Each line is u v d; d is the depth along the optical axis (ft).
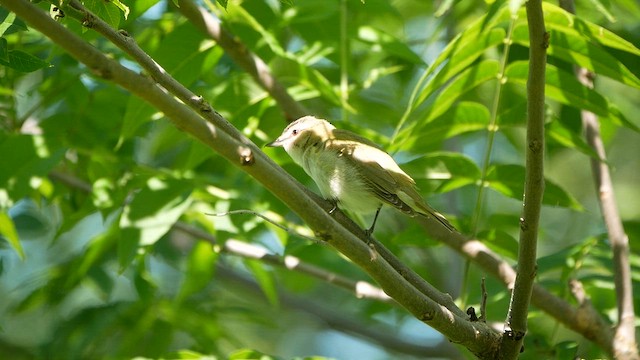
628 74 29.71
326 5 39.19
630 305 33.09
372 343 53.72
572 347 32.78
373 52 48.57
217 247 36.45
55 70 40.04
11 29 25.12
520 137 50.14
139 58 22.71
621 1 41.01
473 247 33.83
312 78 36.29
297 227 36.76
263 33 35.24
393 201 32.30
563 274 34.63
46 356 43.21
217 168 47.09
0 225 36.76
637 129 30.60
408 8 57.31
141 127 42.24
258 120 36.78
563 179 59.41
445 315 25.00
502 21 30.12
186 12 34.99
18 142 34.47
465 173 33.45
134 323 44.01
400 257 45.73
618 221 34.35
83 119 40.52
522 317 25.46
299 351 66.23
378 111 48.70
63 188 43.09
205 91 39.22
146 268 46.37
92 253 40.81
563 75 30.66
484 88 45.93
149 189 34.17
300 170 38.24
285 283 52.75
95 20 21.85
